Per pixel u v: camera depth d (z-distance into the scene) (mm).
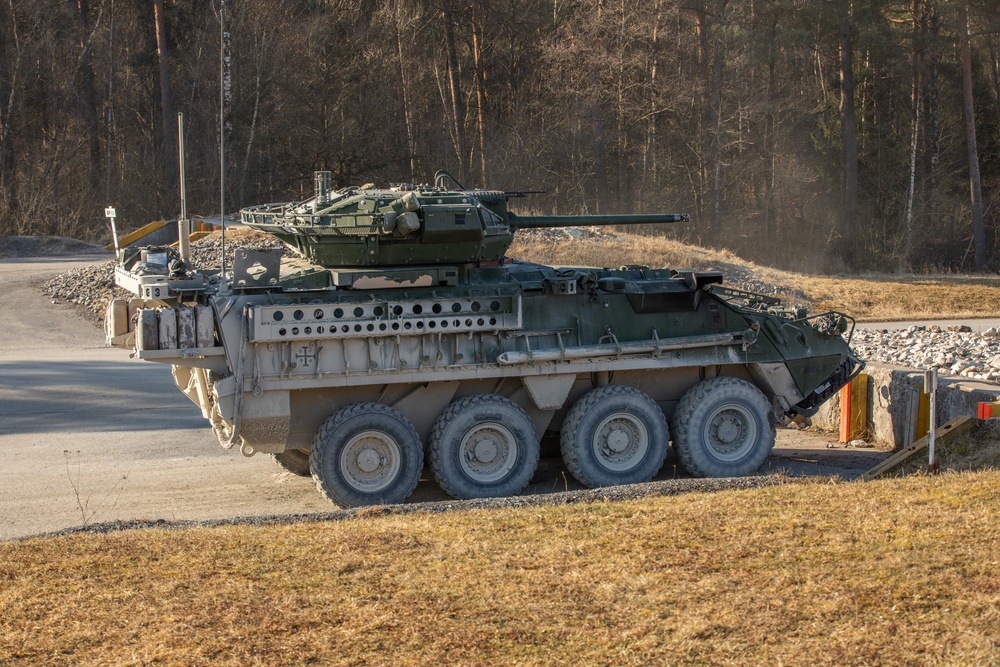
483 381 10820
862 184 48844
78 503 9898
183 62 44969
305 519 8383
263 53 41562
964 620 5441
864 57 49688
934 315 26531
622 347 10664
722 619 5547
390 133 44469
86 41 44250
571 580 6219
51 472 11477
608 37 43469
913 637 5273
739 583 6082
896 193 48156
